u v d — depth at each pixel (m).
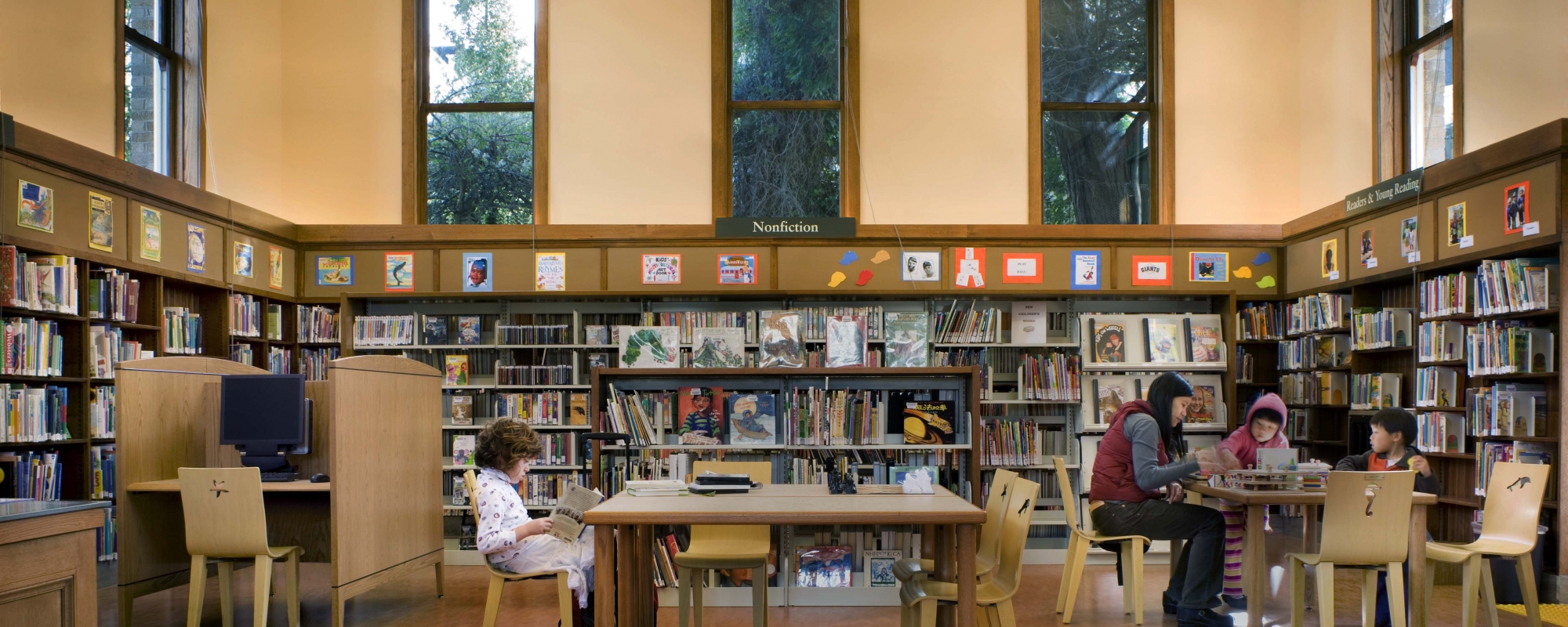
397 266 7.73
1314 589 5.25
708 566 4.20
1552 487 5.21
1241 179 8.27
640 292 7.62
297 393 5.02
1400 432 4.96
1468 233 5.76
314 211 8.20
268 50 8.12
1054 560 6.63
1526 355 5.30
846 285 7.62
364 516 4.55
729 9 8.45
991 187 8.21
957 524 3.38
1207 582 4.45
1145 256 7.66
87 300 5.67
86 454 5.73
